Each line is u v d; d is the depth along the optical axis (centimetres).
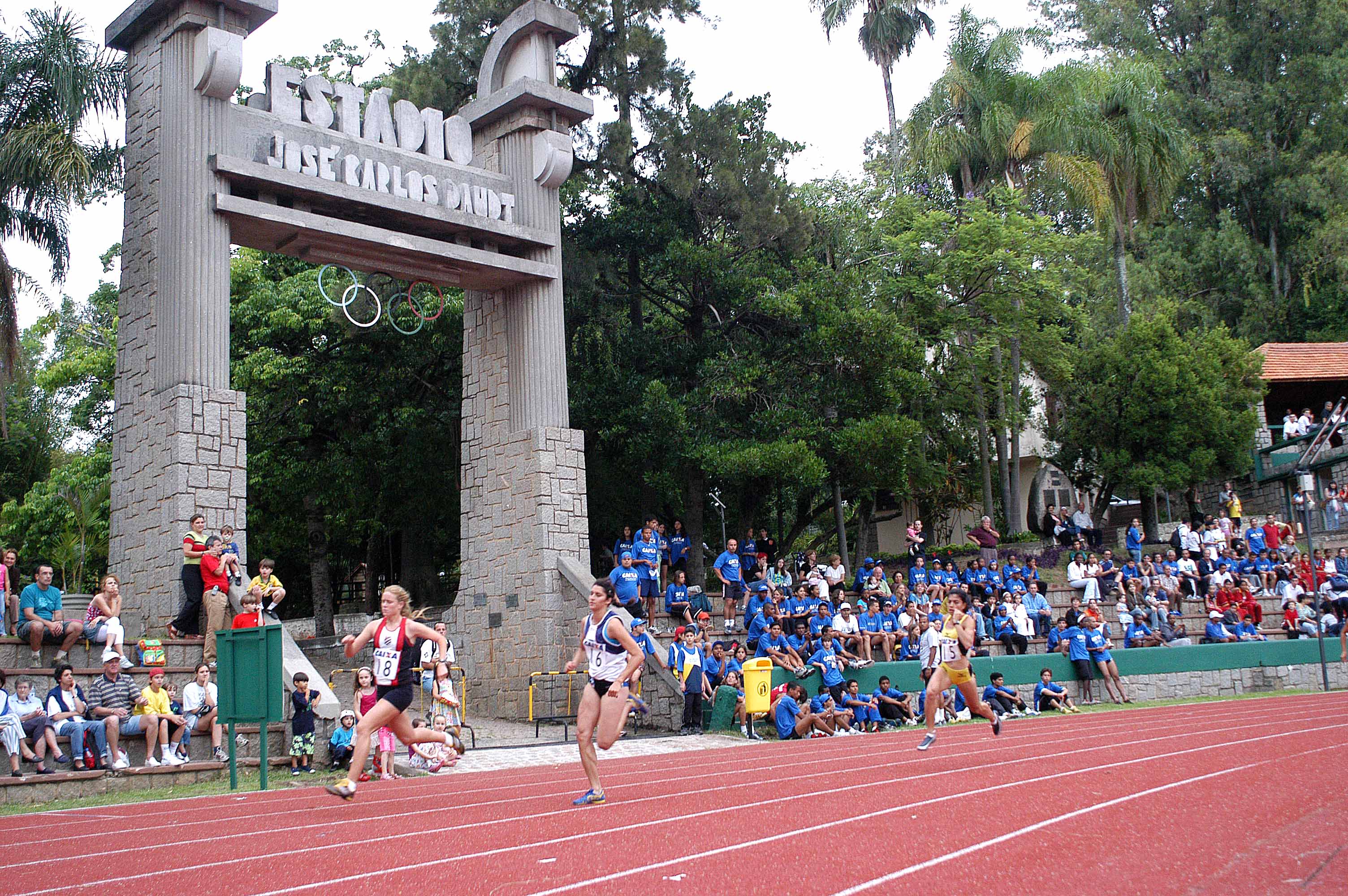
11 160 2195
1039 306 3634
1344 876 641
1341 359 4488
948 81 3856
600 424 3075
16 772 1355
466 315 2689
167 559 1928
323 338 3150
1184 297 5272
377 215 2288
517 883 687
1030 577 2917
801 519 3559
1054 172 3834
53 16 2286
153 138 2125
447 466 3269
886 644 2430
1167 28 5916
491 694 2486
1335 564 3244
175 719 1542
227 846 883
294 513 3531
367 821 997
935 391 3525
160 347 2036
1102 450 3916
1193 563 3375
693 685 2138
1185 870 667
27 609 1616
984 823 851
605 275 3111
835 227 3441
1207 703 2489
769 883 662
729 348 3173
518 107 2533
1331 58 5381
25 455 3875
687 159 3056
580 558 2473
